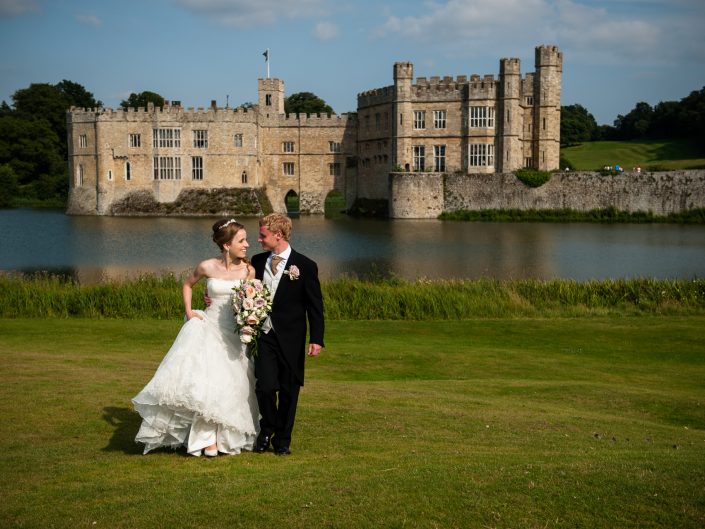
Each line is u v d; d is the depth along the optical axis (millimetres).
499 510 6805
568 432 10742
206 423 8555
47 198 120500
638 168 78500
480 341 20641
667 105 149250
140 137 91062
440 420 10867
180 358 8461
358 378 15727
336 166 95875
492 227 68938
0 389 11484
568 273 39312
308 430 9992
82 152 92812
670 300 26531
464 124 83312
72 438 9117
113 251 50156
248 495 7211
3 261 44938
